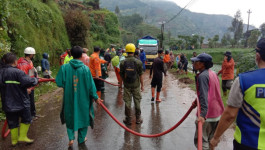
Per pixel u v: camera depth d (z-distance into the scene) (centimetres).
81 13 1794
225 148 413
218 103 326
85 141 439
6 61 388
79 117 390
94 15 3416
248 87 185
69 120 390
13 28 935
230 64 747
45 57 891
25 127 412
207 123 329
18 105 387
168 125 535
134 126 527
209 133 339
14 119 398
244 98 188
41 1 1467
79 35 1741
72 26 1691
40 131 489
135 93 534
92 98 409
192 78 1270
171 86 1055
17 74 382
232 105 194
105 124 536
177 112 638
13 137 403
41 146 415
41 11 1288
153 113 629
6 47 694
